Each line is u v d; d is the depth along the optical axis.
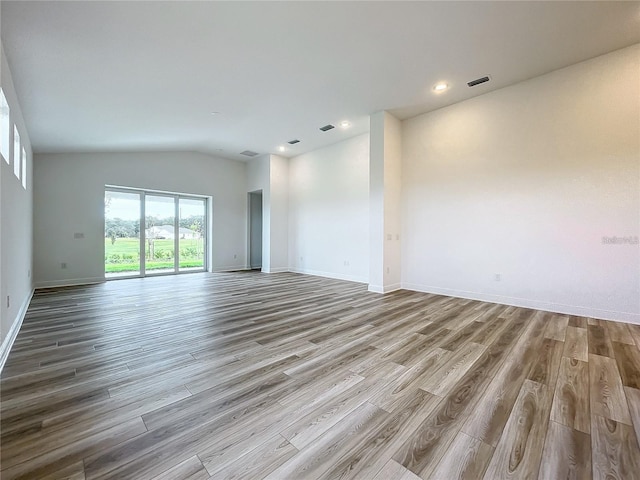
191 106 4.18
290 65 3.27
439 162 4.66
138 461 1.20
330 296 4.55
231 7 2.32
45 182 5.41
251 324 3.11
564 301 3.54
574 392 1.75
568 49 3.15
